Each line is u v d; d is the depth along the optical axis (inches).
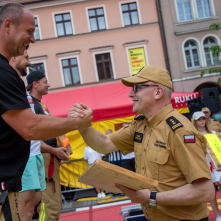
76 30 768.9
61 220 209.5
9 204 59.4
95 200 282.4
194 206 76.6
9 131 59.6
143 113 85.7
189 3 793.6
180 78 771.4
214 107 250.4
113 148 92.6
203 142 76.2
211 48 468.8
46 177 129.5
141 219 136.1
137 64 770.8
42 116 61.8
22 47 65.2
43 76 141.6
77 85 764.0
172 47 775.1
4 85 57.7
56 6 765.9
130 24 781.9
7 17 62.4
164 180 76.4
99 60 772.0
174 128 75.2
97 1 773.3
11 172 60.1
